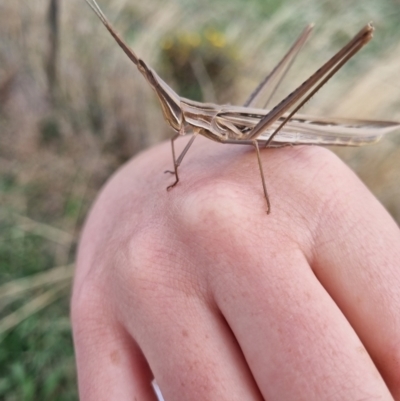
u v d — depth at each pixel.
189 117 0.11
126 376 0.09
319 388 0.07
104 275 0.10
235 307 0.08
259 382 0.08
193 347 0.08
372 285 0.08
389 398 0.07
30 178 0.26
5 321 0.21
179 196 0.10
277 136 0.11
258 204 0.09
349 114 0.21
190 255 0.09
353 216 0.09
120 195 0.12
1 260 0.23
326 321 0.07
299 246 0.08
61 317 0.21
